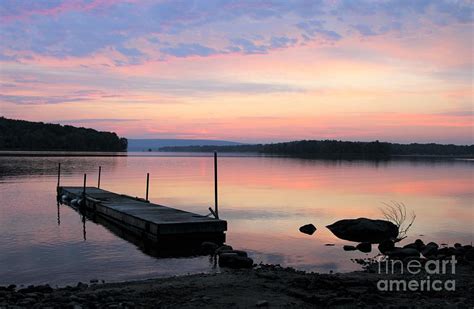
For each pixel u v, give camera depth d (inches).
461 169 3607.3
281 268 507.5
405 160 6304.1
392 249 634.2
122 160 4552.2
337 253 621.0
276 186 1800.0
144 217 746.8
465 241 727.1
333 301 333.7
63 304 336.5
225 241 697.6
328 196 1424.7
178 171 2896.2
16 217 928.3
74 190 1307.8
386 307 325.4
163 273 501.0
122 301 345.1
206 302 339.0
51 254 595.5
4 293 381.1
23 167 2785.4
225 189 1646.2
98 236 741.3
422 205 1217.4
